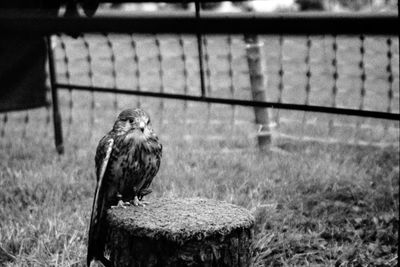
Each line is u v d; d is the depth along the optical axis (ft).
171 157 24.23
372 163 24.30
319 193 20.31
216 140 28.09
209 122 32.45
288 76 47.42
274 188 20.30
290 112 34.76
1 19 10.98
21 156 25.35
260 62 26.94
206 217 11.76
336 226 17.94
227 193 19.43
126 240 11.53
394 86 41.57
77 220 17.03
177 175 21.22
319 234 17.03
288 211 18.45
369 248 16.39
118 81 48.49
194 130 30.40
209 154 24.80
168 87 46.16
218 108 36.81
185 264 11.14
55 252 15.52
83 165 23.62
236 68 50.47
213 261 11.27
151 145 13.65
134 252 11.43
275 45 54.65
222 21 9.89
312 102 38.70
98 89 26.50
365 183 21.25
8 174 22.08
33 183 20.70
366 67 47.06
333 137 28.40
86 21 10.64
